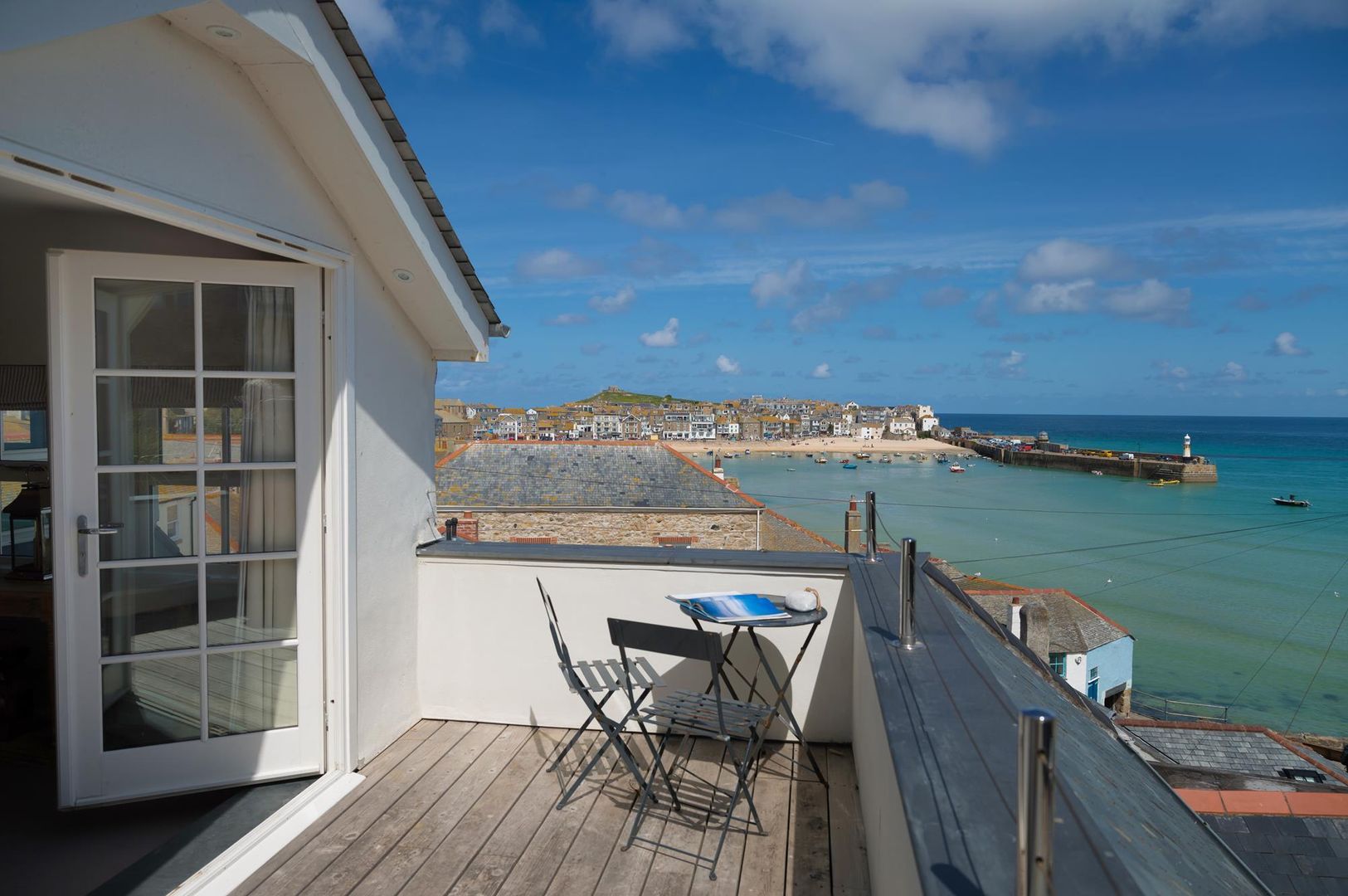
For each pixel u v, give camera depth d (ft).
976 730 5.37
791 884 8.95
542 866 9.28
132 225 10.98
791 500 278.87
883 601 9.89
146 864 9.14
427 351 14.03
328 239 10.93
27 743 12.85
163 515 10.57
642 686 13.07
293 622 11.36
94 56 7.36
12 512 13.83
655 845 9.75
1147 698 107.86
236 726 11.06
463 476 108.17
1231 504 272.31
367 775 11.63
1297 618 141.49
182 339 10.59
